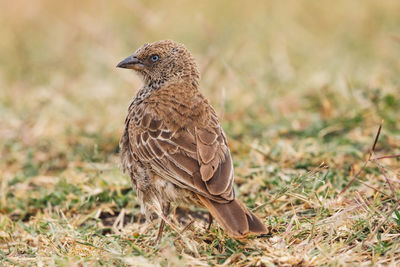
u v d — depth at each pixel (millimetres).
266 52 18062
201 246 8633
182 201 8883
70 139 13750
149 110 9398
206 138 8859
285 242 8469
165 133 9039
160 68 10438
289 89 15500
